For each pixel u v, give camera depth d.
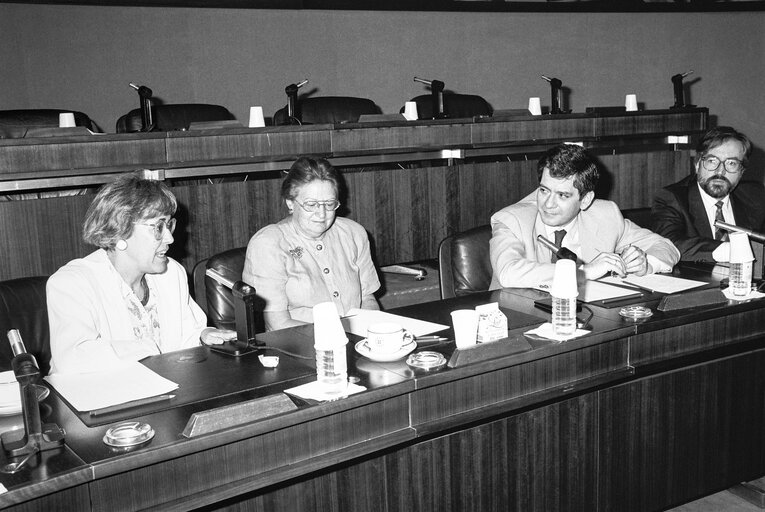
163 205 2.03
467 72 6.68
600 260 2.57
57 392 1.69
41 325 2.21
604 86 7.13
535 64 6.89
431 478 1.99
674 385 2.39
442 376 1.74
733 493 2.75
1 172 2.77
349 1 6.11
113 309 2.04
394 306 3.98
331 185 2.58
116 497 1.38
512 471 2.12
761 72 7.31
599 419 2.25
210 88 5.80
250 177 3.73
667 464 2.43
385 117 3.78
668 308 2.23
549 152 2.69
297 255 2.63
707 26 7.25
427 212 3.68
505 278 2.64
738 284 2.37
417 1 6.35
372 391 1.64
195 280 2.69
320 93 6.18
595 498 2.29
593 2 6.85
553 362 1.96
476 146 3.85
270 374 1.78
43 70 5.27
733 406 2.55
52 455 1.37
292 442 1.57
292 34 6.03
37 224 2.89
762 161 7.42
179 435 1.45
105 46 5.43
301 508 1.82
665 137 4.55
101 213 2.00
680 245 3.23
